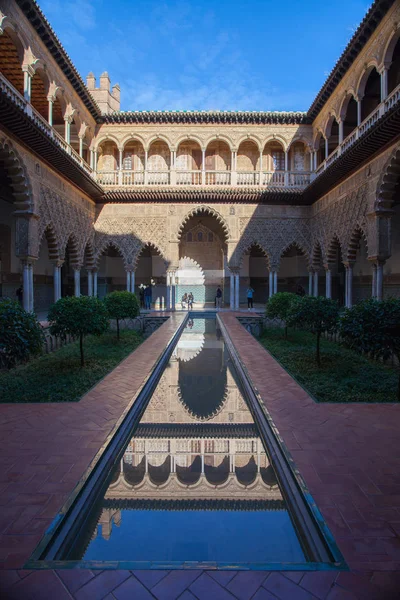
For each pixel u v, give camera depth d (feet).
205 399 18.54
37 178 35.17
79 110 45.24
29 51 31.50
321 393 17.38
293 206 54.49
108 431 12.83
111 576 6.62
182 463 12.03
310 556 7.66
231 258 54.24
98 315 23.27
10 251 46.03
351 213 39.52
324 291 63.10
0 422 13.67
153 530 8.75
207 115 51.60
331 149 56.70
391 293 44.45
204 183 52.75
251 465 11.91
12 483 9.46
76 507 8.72
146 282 66.33
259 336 38.78
